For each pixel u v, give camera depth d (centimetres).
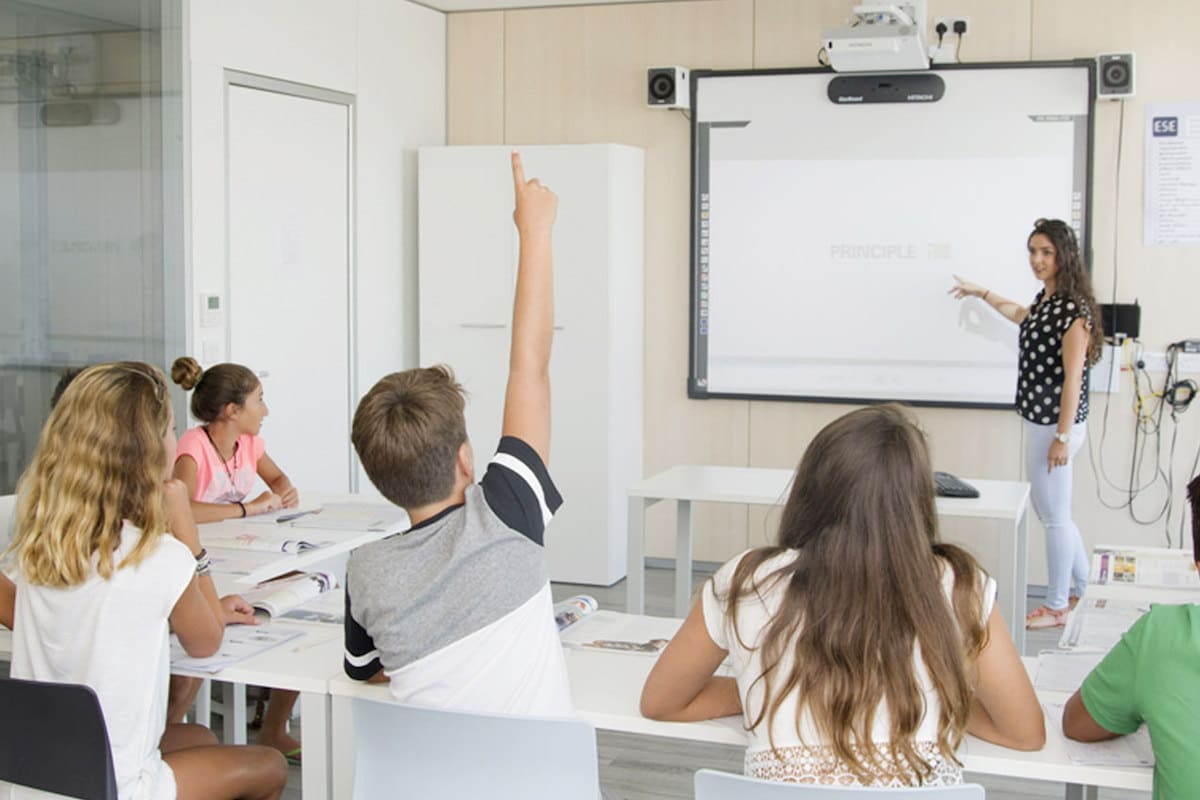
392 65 637
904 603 179
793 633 182
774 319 637
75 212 456
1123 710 192
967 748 202
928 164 607
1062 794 373
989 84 595
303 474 587
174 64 497
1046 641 507
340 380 609
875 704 177
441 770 200
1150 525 589
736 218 638
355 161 611
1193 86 572
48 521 216
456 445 210
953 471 617
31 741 210
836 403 631
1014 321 575
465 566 205
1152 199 580
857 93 614
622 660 248
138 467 220
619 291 626
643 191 652
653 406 663
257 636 261
